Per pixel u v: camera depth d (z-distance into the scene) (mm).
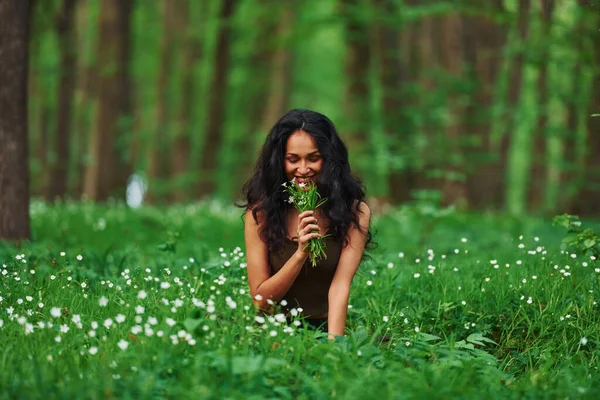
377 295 5414
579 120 16000
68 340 3873
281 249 4145
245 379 3391
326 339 3934
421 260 7062
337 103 30016
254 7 20516
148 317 4164
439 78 16188
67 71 21078
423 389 3400
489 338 4957
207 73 24594
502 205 17984
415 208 8797
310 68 29781
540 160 18516
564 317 4867
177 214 11781
